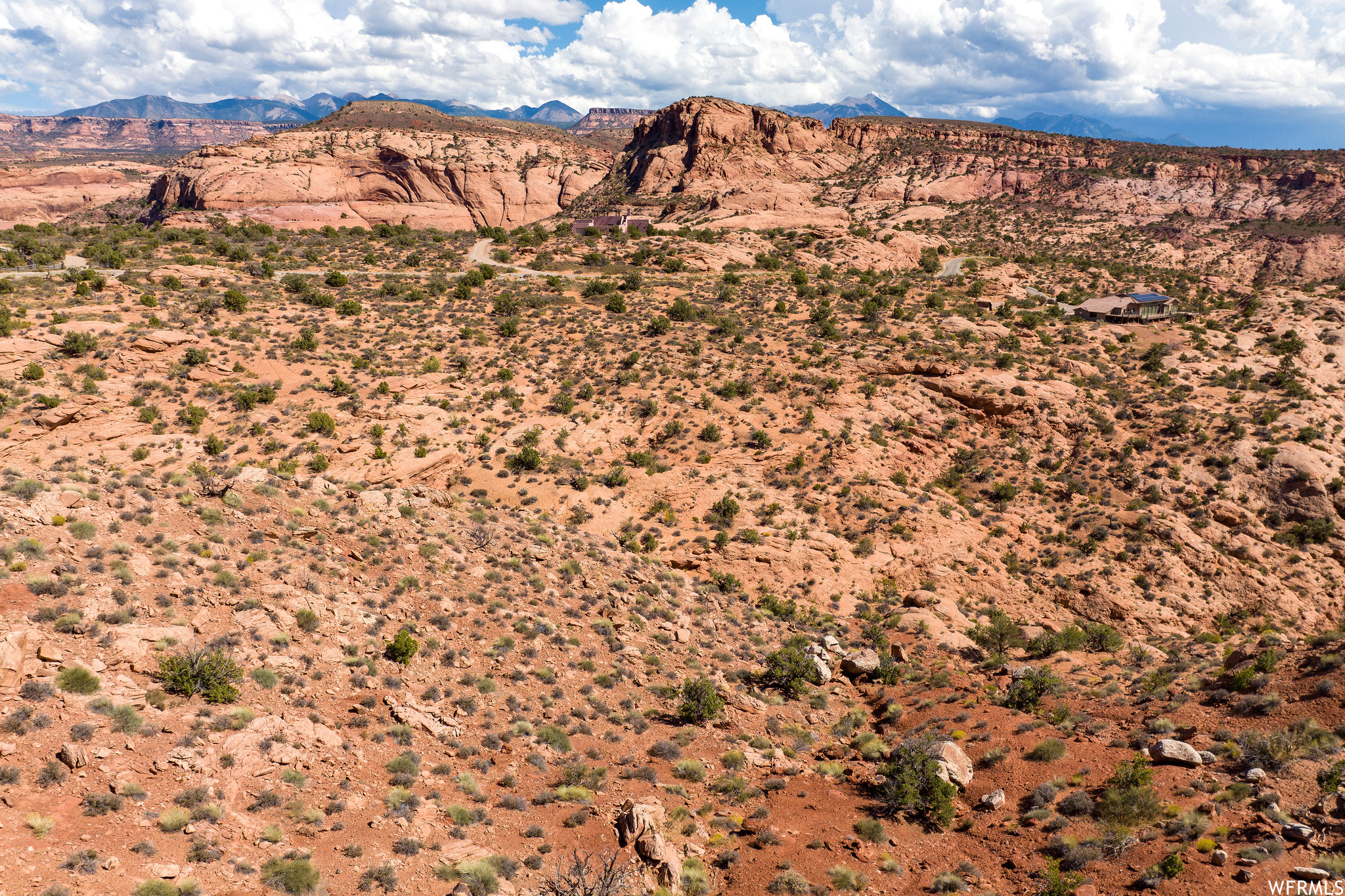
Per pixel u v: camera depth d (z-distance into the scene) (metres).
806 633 38.88
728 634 36.03
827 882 17.67
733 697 28.50
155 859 13.17
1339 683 22.11
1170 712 24.89
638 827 18.39
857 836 19.86
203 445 49.81
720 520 50.00
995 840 19.28
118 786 14.31
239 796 15.73
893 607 44.56
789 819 20.80
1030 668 32.41
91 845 12.84
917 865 18.70
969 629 42.06
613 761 22.61
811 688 31.36
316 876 14.11
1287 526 59.12
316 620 23.31
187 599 21.28
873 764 24.92
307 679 20.97
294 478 34.34
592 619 31.67
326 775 17.66
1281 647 26.77
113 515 24.08
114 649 17.83
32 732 14.56
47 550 20.36
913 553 49.81
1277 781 18.77
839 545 49.00
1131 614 46.62
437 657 24.97
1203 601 50.28
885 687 32.78
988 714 27.55
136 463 46.38
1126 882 16.38
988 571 49.78
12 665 15.45
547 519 45.50
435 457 52.88
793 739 26.45
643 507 52.06
